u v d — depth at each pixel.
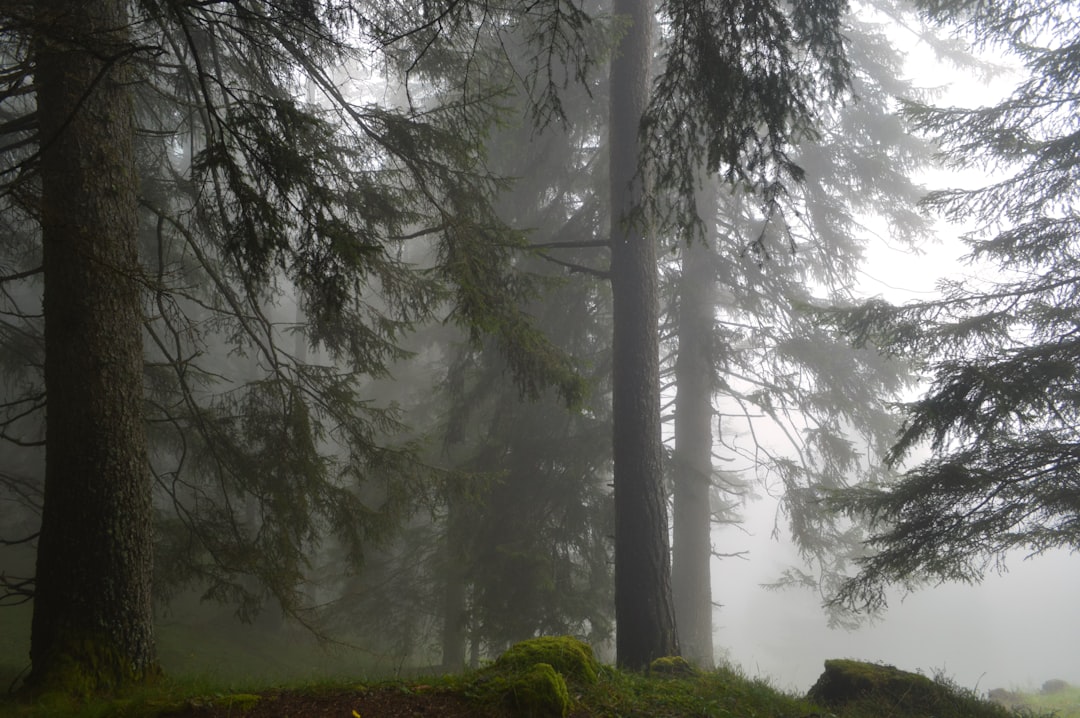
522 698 5.15
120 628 6.75
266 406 9.79
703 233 6.86
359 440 9.98
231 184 6.11
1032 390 8.12
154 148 10.62
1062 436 9.09
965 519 9.14
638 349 10.45
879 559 9.52
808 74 6.41
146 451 7.31
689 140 6.67
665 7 6.29
